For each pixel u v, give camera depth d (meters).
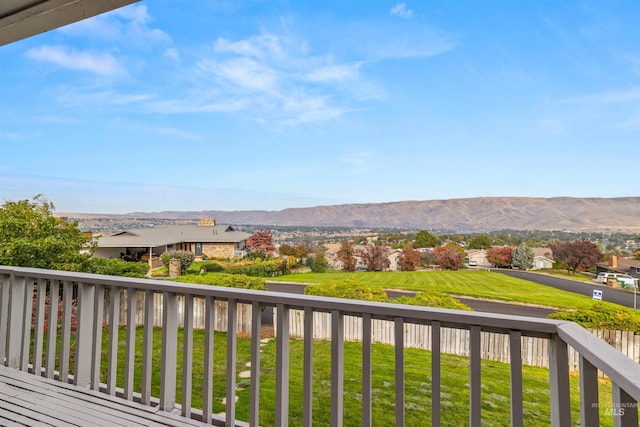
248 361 2.70
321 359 2.69
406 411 1.94
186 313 1.92
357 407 2.08
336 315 1.56
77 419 1.83
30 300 2.53
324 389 2.37
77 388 2.18
